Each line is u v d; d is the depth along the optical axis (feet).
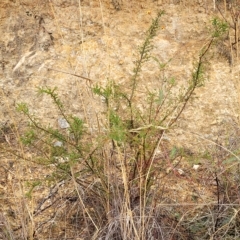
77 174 9.42
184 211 9.90
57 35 13.57
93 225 9.55
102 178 9.20
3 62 13.24
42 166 10.82
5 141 11.73
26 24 13.62
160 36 13.67
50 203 10.14
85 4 13.88
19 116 12.30
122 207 8.82
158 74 13.03
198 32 13.74
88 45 13.47
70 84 12.79
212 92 12.91
